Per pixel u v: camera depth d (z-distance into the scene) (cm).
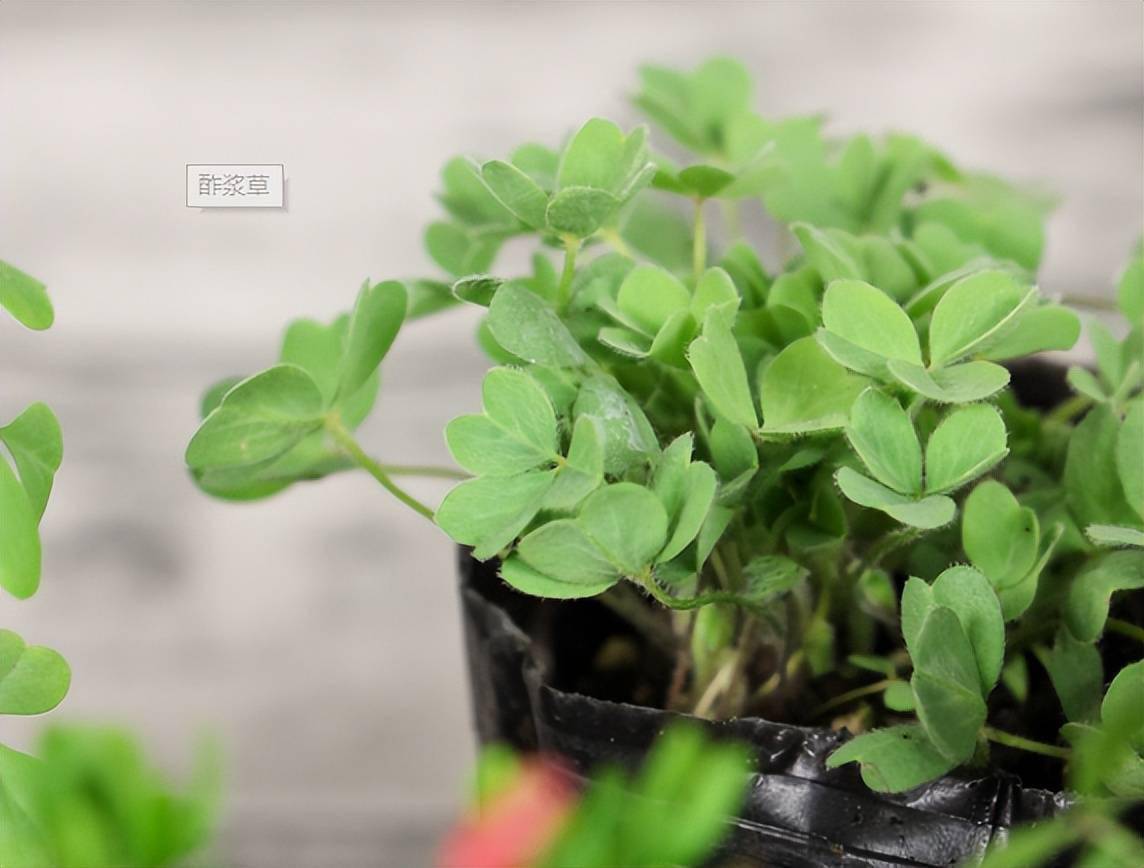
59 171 55
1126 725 32
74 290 55
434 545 57
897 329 34
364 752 49
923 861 34
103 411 56
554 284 38
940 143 57
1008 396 40
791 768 35
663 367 37
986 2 55
